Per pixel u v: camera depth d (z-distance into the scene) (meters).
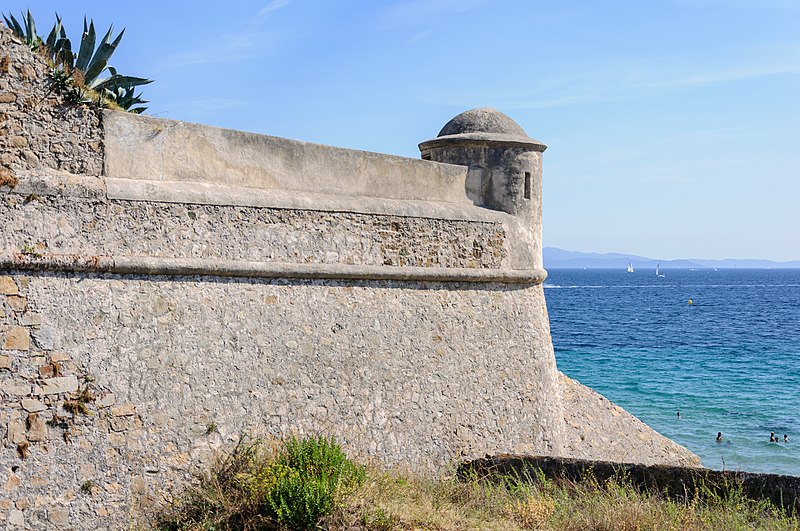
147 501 9.09
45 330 8.59
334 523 8.80
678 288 173.00
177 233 9.70
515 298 13.92
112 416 8.95
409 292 12.30
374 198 12.13
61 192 8.85
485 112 14.54
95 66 11.38
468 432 12.71
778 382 38.91
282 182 11.05
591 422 15.45
